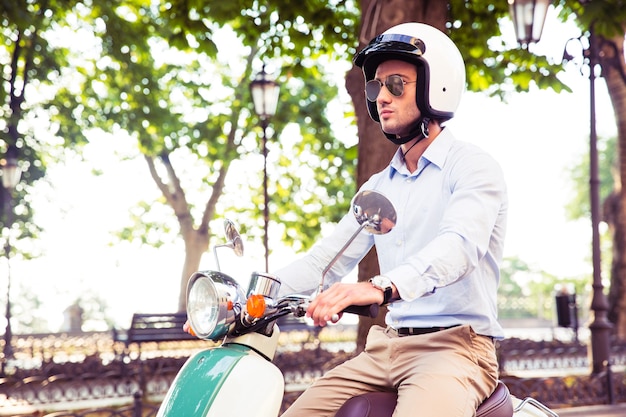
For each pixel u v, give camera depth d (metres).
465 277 3.10
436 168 3.20
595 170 12.23
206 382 2.80
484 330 3.13
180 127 23.02
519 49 11.59
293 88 24.25
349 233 3.48
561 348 17.06
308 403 3.30
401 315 3.25
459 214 2.95
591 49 11.88
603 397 10.42
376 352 3.26
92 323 45.72
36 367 14.41
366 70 3.32
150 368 13.62
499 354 11.55
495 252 3.16
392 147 7.55
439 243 2.84
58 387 11.94
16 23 12.62
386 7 7.60
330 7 11.01
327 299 2.58
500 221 3.14
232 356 2.85
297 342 18.16
